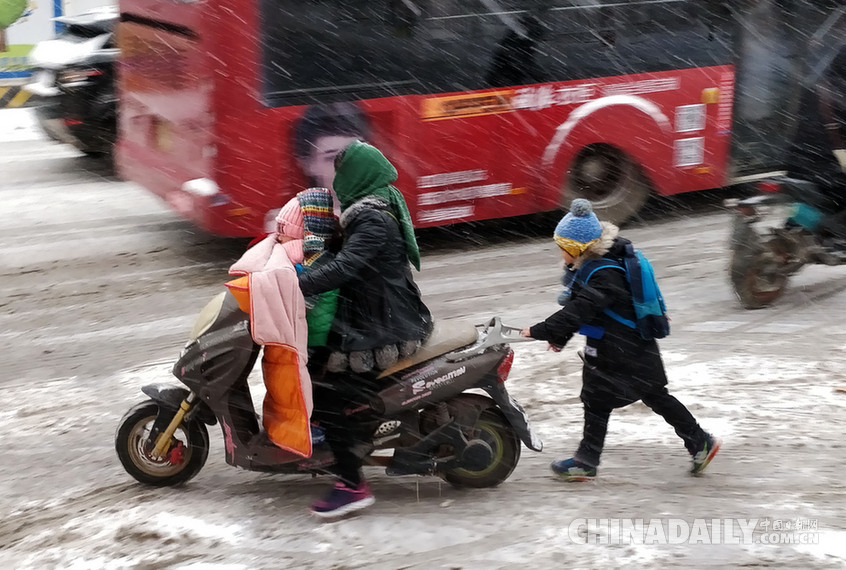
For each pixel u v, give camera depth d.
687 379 5.70
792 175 7.21
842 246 7.18
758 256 6.96
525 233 9.32
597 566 3.66
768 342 6.37
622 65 8.86
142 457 4.38
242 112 7.40
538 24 8.39
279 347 3.88
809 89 7.22
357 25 7.66
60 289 7.64
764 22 9.37
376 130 7.92
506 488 4.41
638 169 9.16
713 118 9.41
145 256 8.53
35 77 11.72
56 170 11.96
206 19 7.27
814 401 5.38
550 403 5.43
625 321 4.23
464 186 8.41
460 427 4.21
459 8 8.04
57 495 4.43
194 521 4.06
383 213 3.97
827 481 4.43
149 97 8.42
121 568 3.69
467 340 4.20
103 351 6.37
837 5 9.45
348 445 4.08
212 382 4.04
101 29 11.56
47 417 5.34
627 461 4.69
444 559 3.74
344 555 3.77
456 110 8.20
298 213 4.04
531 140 8.59
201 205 7.61
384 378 4.07
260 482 4.50
